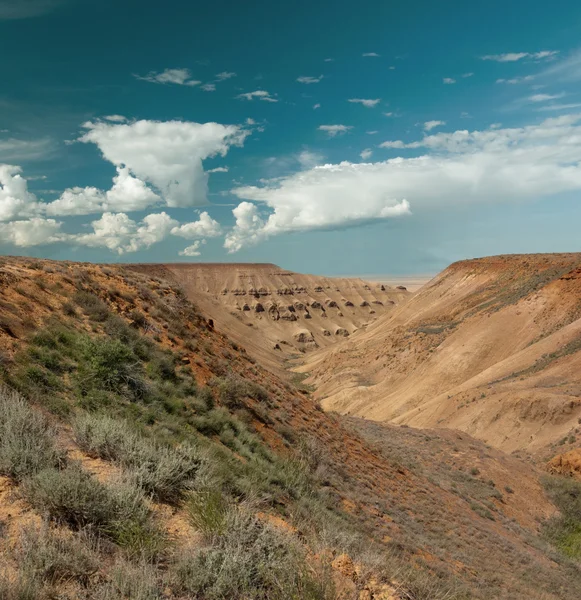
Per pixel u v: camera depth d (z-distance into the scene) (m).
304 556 5.01
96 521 4.90
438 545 13.32
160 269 186.25
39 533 4.33
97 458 6.61
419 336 94.50
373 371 95.38
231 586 4.40
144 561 4.31
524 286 93.00
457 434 35.38
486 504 21.81
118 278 18.53
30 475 5.32
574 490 26.59
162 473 6.32
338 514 10.99
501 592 11.56
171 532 5.34
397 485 17.86
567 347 55.12
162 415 10.35
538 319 71.56
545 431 38.97
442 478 23.53
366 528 11.16
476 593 10.26
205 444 9.99
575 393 40.97
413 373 80.19
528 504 24.86
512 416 43.22
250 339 191.62
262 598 4.48
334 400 84.69
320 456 14.67
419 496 17.89
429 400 65.69
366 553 6.23
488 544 15.86
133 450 6.83
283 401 18.44
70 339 11.32
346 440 19.47
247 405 15.15
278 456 12.77
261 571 4.69
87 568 4.15
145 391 11.05
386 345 104.62
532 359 58.03
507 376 57.16
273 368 137.50
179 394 12.32
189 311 20.33
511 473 28.16
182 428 10.19
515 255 122.44
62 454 6.13
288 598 4.34
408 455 26.41
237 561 4.62
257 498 7.68
